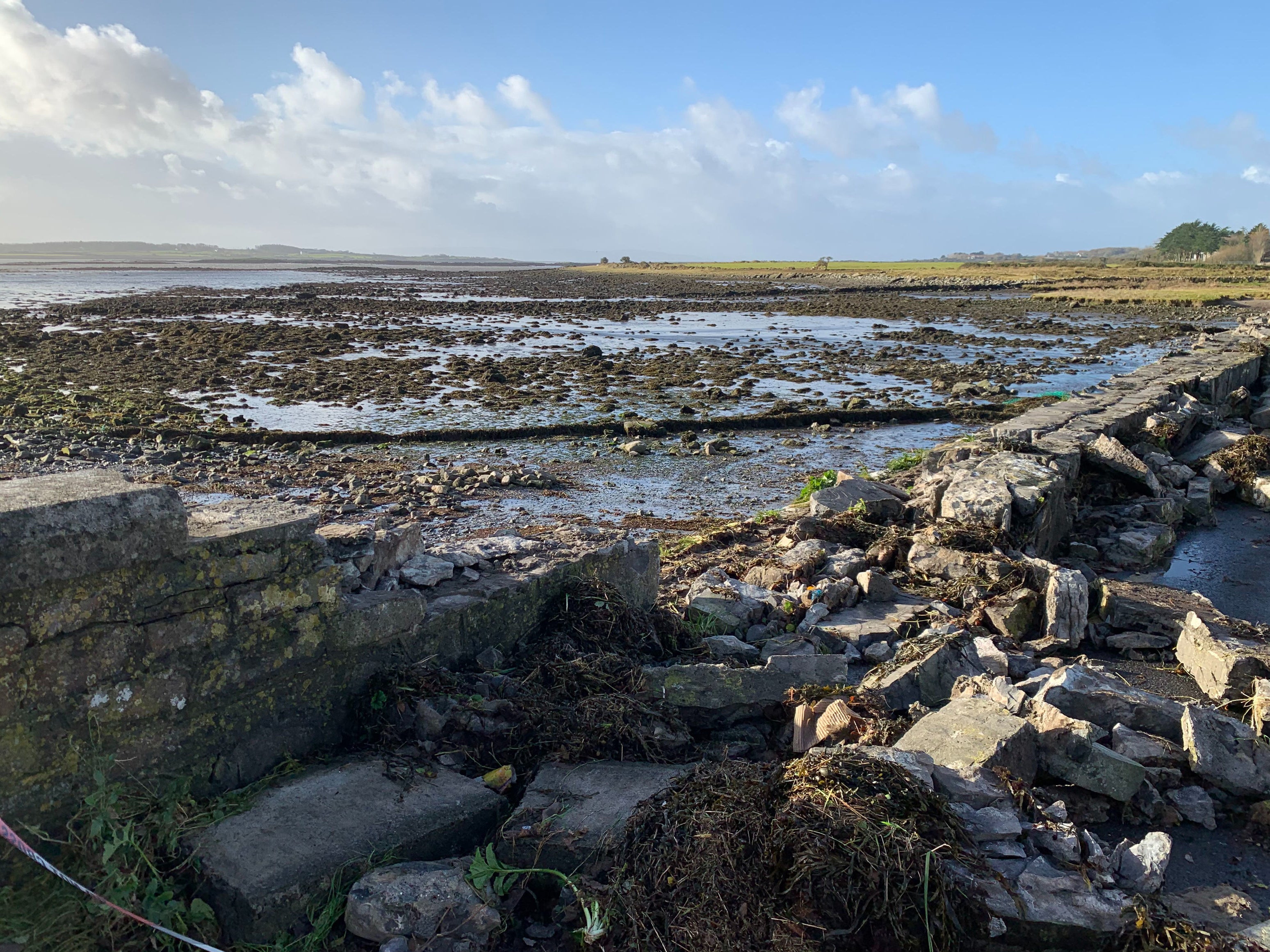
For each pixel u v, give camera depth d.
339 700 4.88
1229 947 3.58
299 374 25.36
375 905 3.67
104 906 3.53
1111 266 110.25
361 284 93.56
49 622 3.58
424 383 23.80
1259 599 8.39
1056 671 5.73
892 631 6.75
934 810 3.89
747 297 67.25
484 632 5.70
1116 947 3.62
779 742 5.30
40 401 20.28
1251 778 4.70
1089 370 26.66
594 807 4.34
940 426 18.83
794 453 16.33
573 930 3.81
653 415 19.50
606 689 5.39
